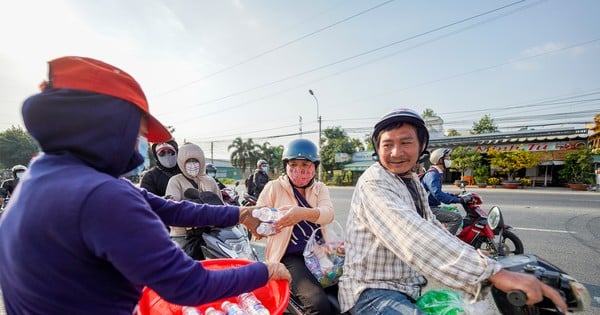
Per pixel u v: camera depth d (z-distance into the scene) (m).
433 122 27.44
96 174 0.75
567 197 12.30
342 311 1.43
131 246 0.69
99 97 0.78
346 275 1.44
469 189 17.80
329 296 1.66
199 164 3.12
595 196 12.69
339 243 1.75
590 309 2.76
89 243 0.68
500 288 0.97
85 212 0.67
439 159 4.59
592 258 4.15
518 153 18.67
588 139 18.61
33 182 0.73
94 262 0.72
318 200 2.16
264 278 0.99
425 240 1.08
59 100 0.75
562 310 0.92
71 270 0.70
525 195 13.41
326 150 29.84
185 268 0.78
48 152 0.79
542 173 20.58
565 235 5.42
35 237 0.68
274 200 2.15
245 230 3.00
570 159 18.05
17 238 0.70
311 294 1.59
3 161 36.31
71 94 0.76
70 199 0.68
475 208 4.19
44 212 0.68
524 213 7.86
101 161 0.80
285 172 2.25
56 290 0.71
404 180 1.59
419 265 1.09
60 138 0.76
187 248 2.61
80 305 0.73
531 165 18.39
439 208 4.26
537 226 6.19
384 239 1.22
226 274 0.89
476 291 0.99
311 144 2.14
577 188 16.73
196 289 0.79
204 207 1.43
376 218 1.27
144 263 0.71
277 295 1.32
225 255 2.35
